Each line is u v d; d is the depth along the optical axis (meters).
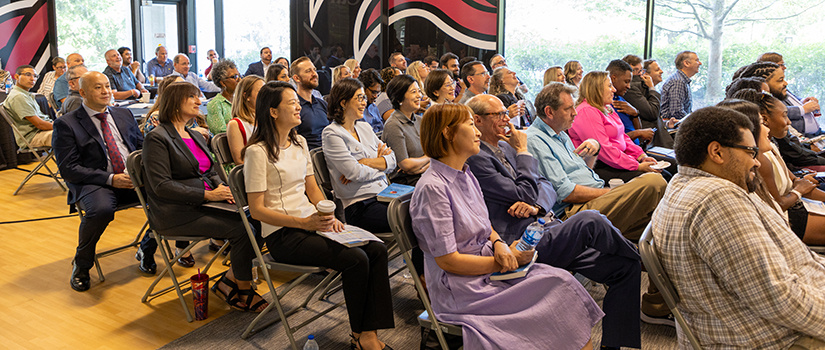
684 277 1.75
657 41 6.99
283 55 9.40
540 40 7.53
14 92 5.33
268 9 9.41
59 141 3.31
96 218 3.15
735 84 3.72
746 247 1.60
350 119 3.04
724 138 1.74
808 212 2.79
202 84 8.12
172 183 2.79
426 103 4.02
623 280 2.23
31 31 7.41
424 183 2.01
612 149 3.62
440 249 1.96
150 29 9.56
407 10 7.82
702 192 1.71
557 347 1.92
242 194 2.49
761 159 2.68
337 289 3.15
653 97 4.70
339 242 2.33
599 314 2.02
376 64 7.94
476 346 1.92
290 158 2.57
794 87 6.50
